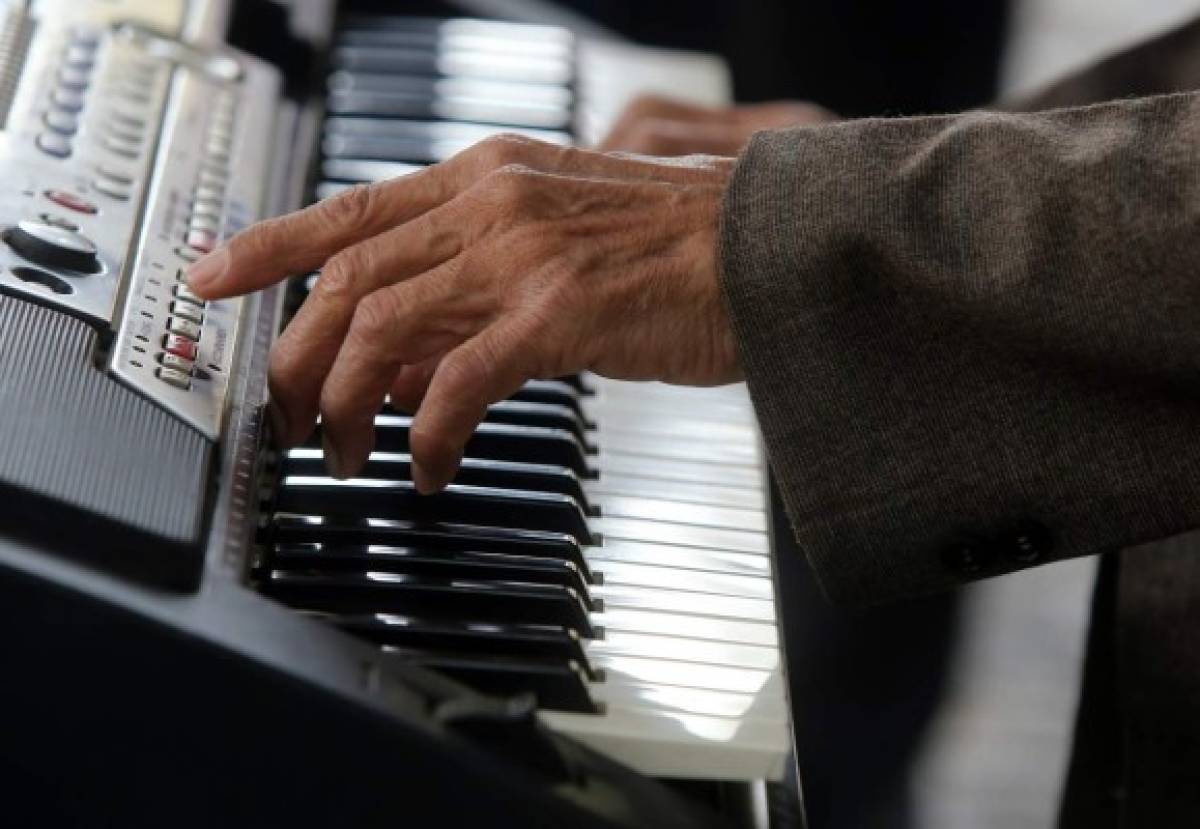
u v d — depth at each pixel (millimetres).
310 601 2688
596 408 3686
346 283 2826
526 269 2809
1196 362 2721
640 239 2887
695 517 3301
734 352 2932
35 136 3275
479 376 2752
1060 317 2727
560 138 4859
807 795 5777
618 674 2713
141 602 2094
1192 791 3740
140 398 2584
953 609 6086
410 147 4605
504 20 5391
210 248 3229
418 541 2850
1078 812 4078
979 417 2818
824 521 2861
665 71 5480
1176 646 3727
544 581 2809
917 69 8055
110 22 3967
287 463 2980
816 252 2783
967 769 5906
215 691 2102
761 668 2801
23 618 2053
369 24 5328
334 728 2123
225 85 3979
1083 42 10141
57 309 2701
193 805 2133
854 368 2818
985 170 2844
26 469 2170
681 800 2402
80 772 2105
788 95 7770
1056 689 6262
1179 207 2719
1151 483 2801
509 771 2182
